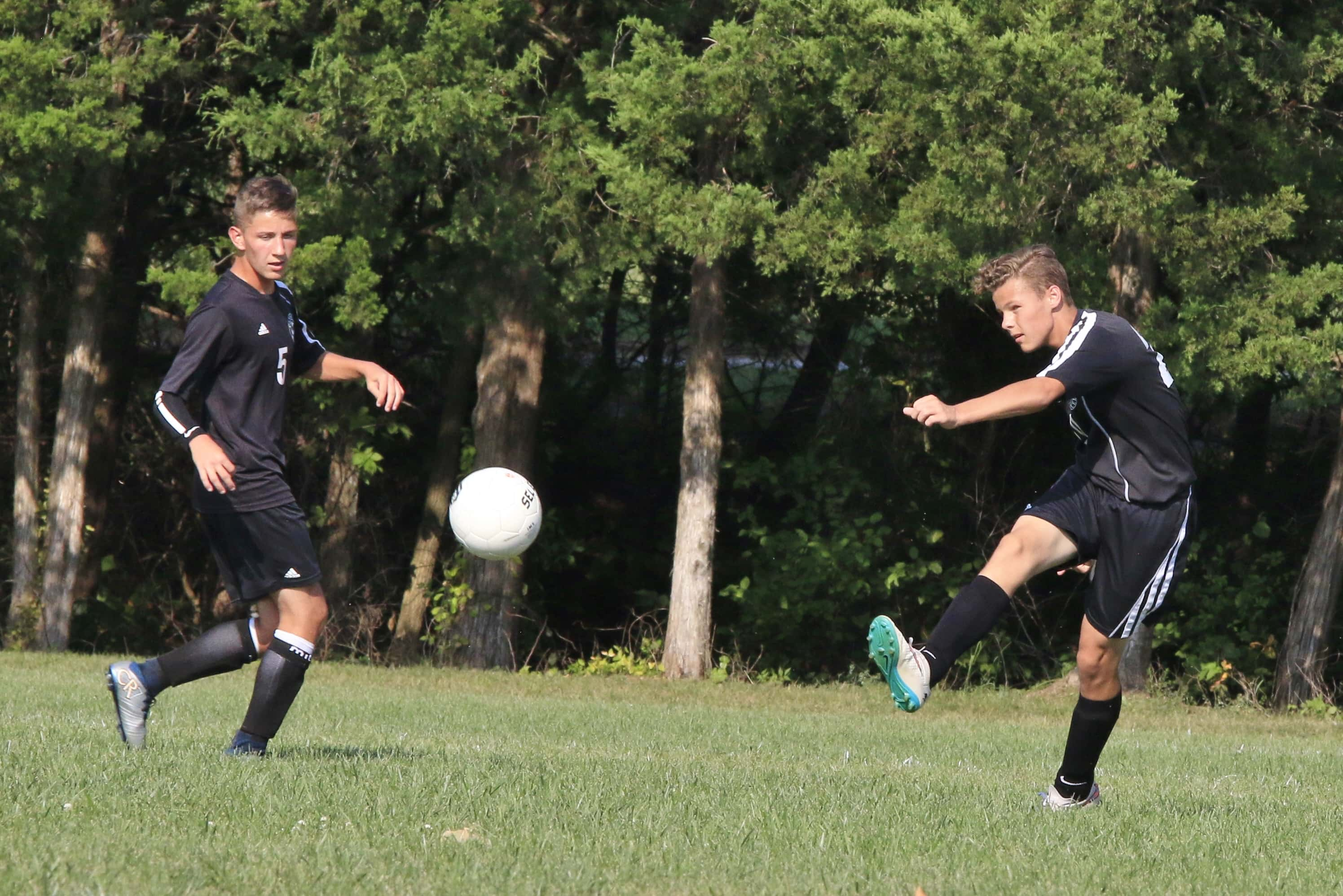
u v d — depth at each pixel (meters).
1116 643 17.42
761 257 50.84
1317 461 74.88
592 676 61.84
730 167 56.12
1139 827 16.80
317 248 51.44
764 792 18.28
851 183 50.78
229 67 56.84
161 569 83.19
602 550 82.19
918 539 73.94
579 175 54.69
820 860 13.31
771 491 78.56
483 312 56.97
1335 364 51.41
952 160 46.47
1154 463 16.62
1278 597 72.00
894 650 15.88
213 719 28.77
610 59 55.22
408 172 53.66
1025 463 74.62
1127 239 55.12
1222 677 67.75
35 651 63.81
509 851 13.01
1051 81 44.47
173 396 18.06
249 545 19.14
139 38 55.59
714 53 49.00
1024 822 16.72
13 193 52.66
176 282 52.09
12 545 78.88
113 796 14.98
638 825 14.78
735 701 52.03
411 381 80.31
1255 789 24.12
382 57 48.59
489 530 21.77
